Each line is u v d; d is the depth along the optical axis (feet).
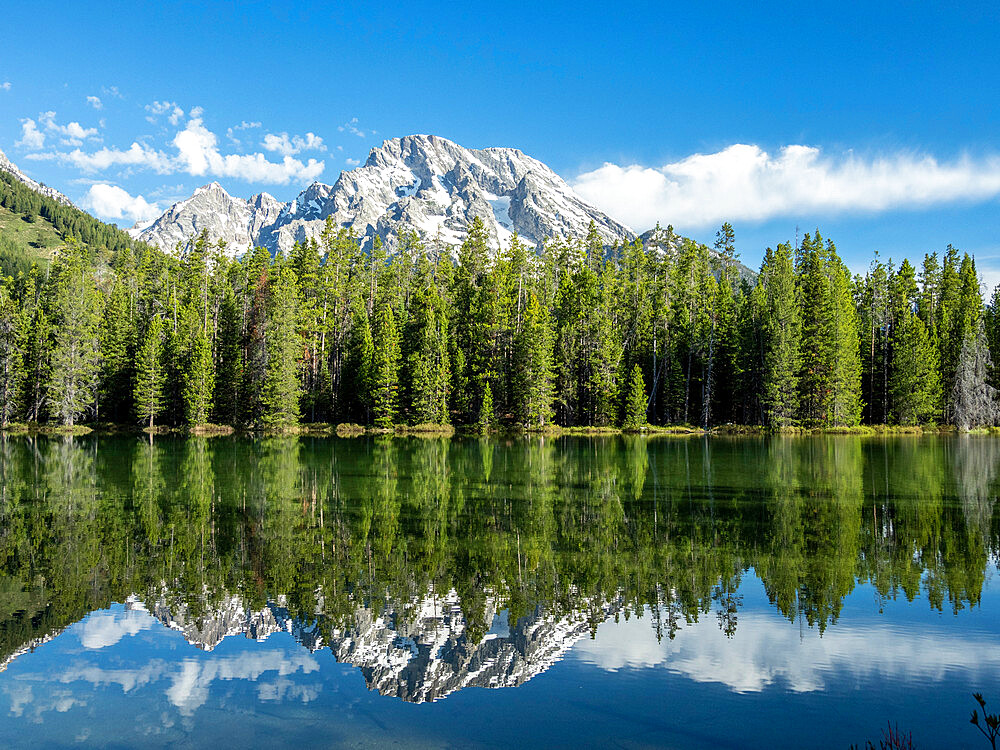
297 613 49.42
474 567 60.75
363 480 118.01
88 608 50.83
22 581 57.21
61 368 264.31
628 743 30.89
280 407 262.47
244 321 294.05
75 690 37.29
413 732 32.09
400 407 280.72
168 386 278.46
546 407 266.36
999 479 117.19
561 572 59.21
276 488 107.96
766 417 270.67
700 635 44.75
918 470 131.34
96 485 111.34
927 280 322.75
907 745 30.30
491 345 285.64
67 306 273.33
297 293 296.51
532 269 331.77
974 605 50.39
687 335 286.05
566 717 33.58
